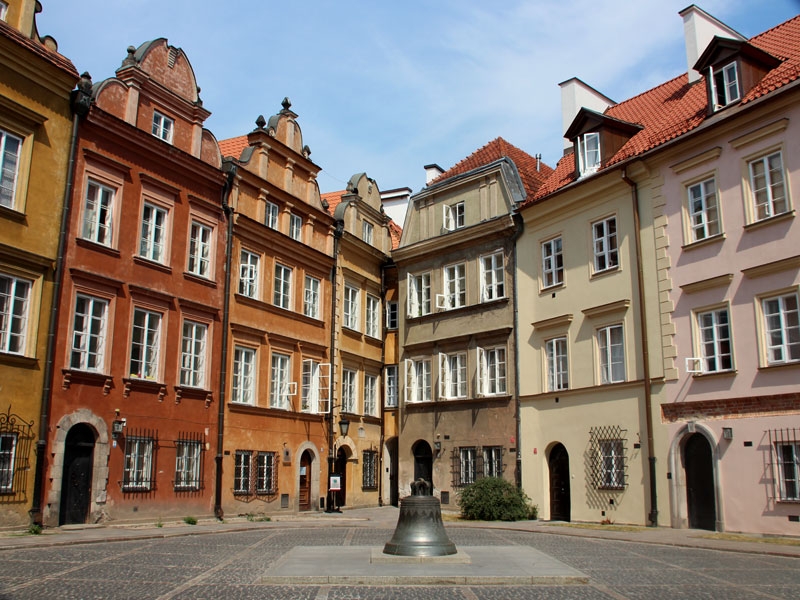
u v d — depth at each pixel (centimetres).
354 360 3422
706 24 2769
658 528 2239
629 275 2500
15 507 1906
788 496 1955
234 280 2756
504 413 2945
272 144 3008
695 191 2316
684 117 2508
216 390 2627
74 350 2130
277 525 2388
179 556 1510
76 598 1011
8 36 1973
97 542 1764
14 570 1262
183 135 2603
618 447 2462
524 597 1053
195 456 2509
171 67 2570
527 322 2920
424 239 3453
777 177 2086
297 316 3075
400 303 3528
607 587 1152
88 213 2223
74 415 2092
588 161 2773
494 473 2955
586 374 2619
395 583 1151
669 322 2323
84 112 2197
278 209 3047
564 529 2231
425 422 3284
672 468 2259
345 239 3419
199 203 2623
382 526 2391
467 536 2064
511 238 3048
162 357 2412
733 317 2138
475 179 3266
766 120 2108
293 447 2977
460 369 3177
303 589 1098
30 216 2030
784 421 1975
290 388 2991
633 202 2502
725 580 1244
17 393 1942
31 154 2047
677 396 2270
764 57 2244
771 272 2056
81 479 2120
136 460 2286
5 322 1947
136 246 2358
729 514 2077
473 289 3178
